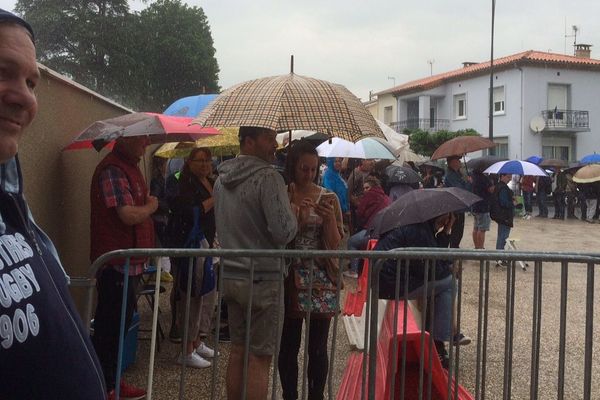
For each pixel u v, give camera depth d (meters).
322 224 3.49
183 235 4.57
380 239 4.52
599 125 33.66
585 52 39.72
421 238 4.35
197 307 4.60
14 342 1.16
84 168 5.16
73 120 4.78
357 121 3.29
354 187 9.70
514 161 9.98
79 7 33.56
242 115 3.19
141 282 5.02
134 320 4.56
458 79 37.19
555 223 18.41
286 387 3.66
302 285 3.41
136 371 4.57
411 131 35.53
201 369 4.66
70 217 4.72
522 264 9.02
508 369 3.06
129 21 35.00
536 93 32.62
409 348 3.67
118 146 3.93
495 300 7.12
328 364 3.62
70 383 1.29
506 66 33.31
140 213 3.78
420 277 3.61
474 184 9.88
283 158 7.26
